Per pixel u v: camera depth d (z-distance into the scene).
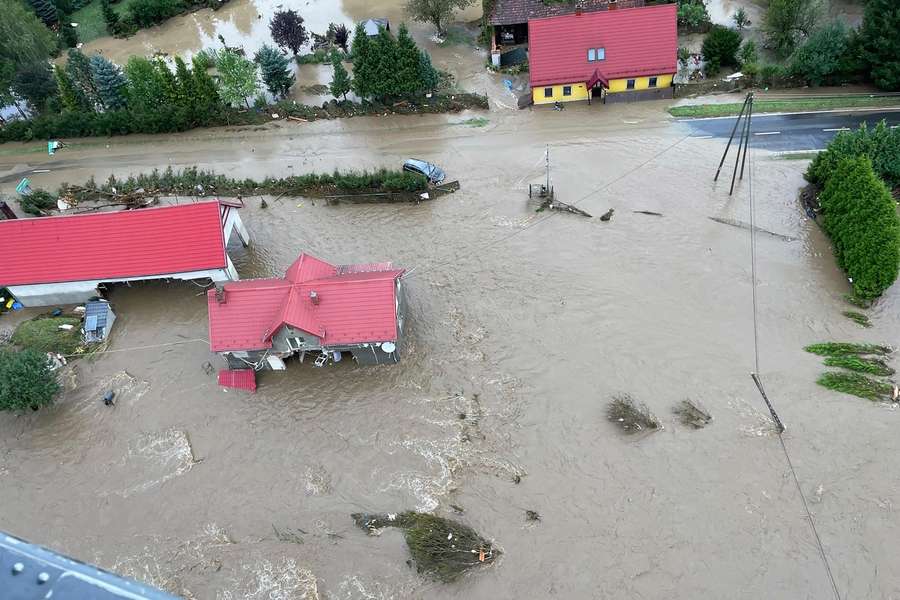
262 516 38.75
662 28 66.06
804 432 39.91
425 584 35.25
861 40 64.25
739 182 57.03
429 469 40.09
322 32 88.62
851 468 38.16
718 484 38.09
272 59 71.81
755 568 34.78
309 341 43.31
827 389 41.84
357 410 43.38
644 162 60.34
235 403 44.44
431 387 44.16
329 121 69.94
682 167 59.31
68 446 43.03
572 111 68.44
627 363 44.47
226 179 61.59
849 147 52.94
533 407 42.56
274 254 54.66
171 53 87.31
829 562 34.72
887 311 46.00
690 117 65.31
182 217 48.75
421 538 36.19
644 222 54.38
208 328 49.25
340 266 50.66
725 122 64.06
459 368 45.06
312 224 57.28
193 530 38.47
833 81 66.94
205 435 42.94
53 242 48.78
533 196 57.91
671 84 68.12
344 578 35.78
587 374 44.06
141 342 48.66
